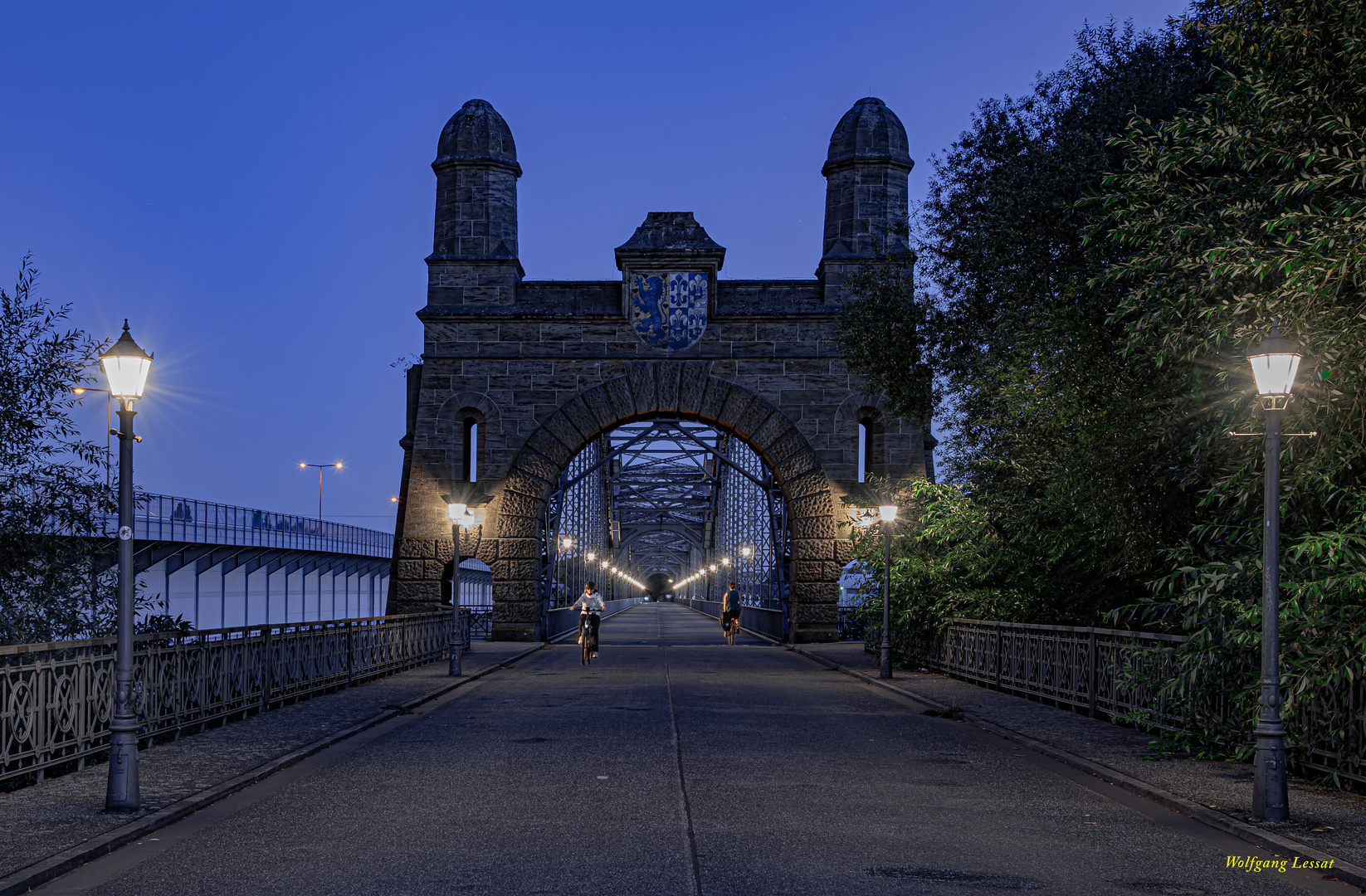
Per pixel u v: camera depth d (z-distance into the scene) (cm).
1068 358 1428
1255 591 971
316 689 1648
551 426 3059
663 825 751
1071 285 1460
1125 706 1309
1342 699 900
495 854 671
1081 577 1702
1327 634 905
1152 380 1255
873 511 2911
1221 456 1130
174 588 3384
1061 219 1552
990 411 1880
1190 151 1048
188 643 1225
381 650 2019
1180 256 1052
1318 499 957
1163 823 781
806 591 3052
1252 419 959
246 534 3688
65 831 716
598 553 6981
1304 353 870
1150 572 1454
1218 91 1139
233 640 1347
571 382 3080
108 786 786
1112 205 1206
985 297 1902
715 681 1967
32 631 1244
